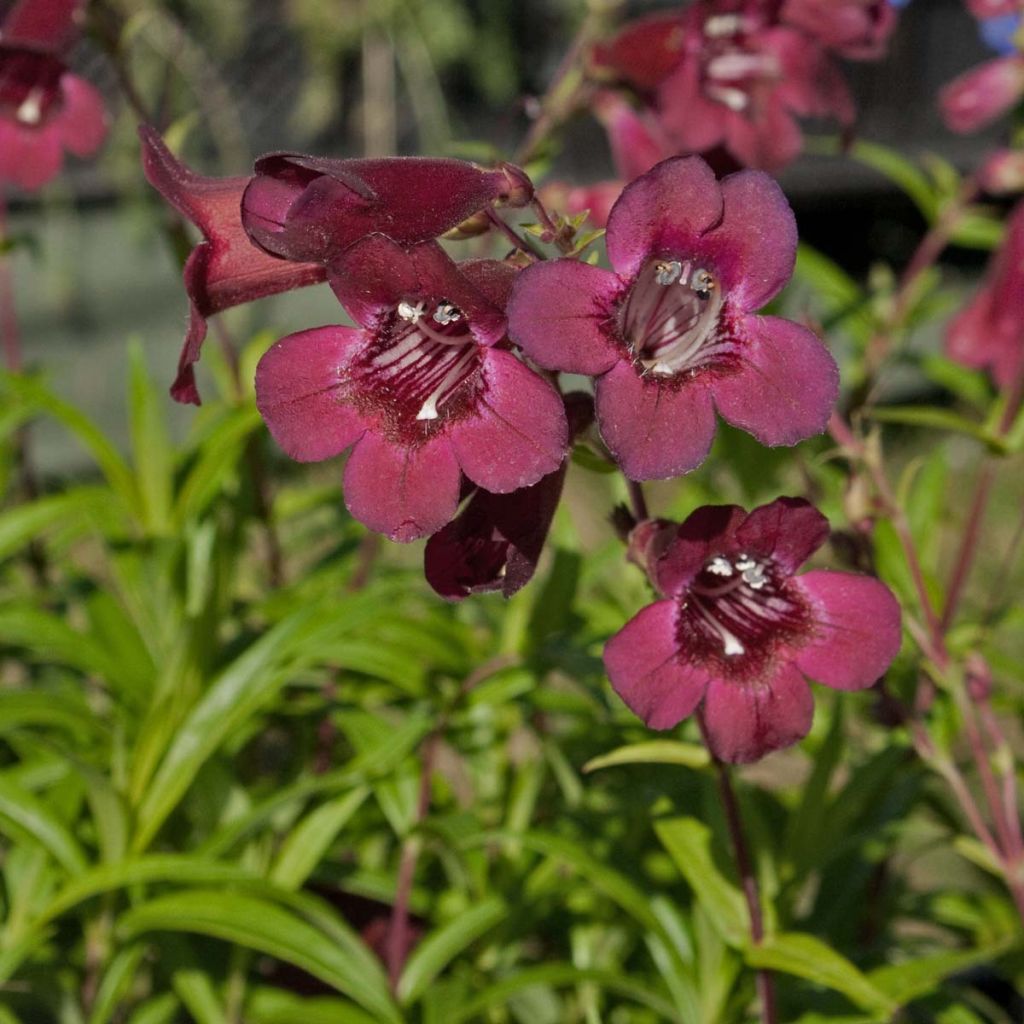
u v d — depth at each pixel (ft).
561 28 4.26
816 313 2.18
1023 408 1.80
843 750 1.68
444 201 1.32
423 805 1.65
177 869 1.57
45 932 1.61
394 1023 1.55
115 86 3.73
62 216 3.94
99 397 4.09
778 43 1.77
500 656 1.68
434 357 1.33
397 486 1.31
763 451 1.83
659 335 1.32
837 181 4.50
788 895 1.60
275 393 1.32
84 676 1.85
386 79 4.07
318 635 1.65
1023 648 2.86
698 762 1.48
